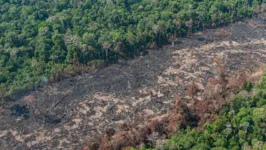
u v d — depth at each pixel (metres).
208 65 167.75
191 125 127.69
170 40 187.62
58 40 169.38
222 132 116.06
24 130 134.75
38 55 165.88
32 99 149.38
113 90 154.00
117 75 163.50
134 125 133.62
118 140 120.75
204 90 148.88
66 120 138.88
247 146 109.88
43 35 172.62
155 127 126.81
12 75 156.38
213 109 130.88
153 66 169.00
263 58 172.75
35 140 130.38
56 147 127.31
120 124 135.75
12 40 168.62
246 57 173.50
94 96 150.75
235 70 163.25
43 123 137.75
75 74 163.88
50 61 164.25
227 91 139.88
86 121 138.25
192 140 113.81
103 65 170.25
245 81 142.88
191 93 148.38
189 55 176.00
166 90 152.88
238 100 129.62
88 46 168.38
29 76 157.12
